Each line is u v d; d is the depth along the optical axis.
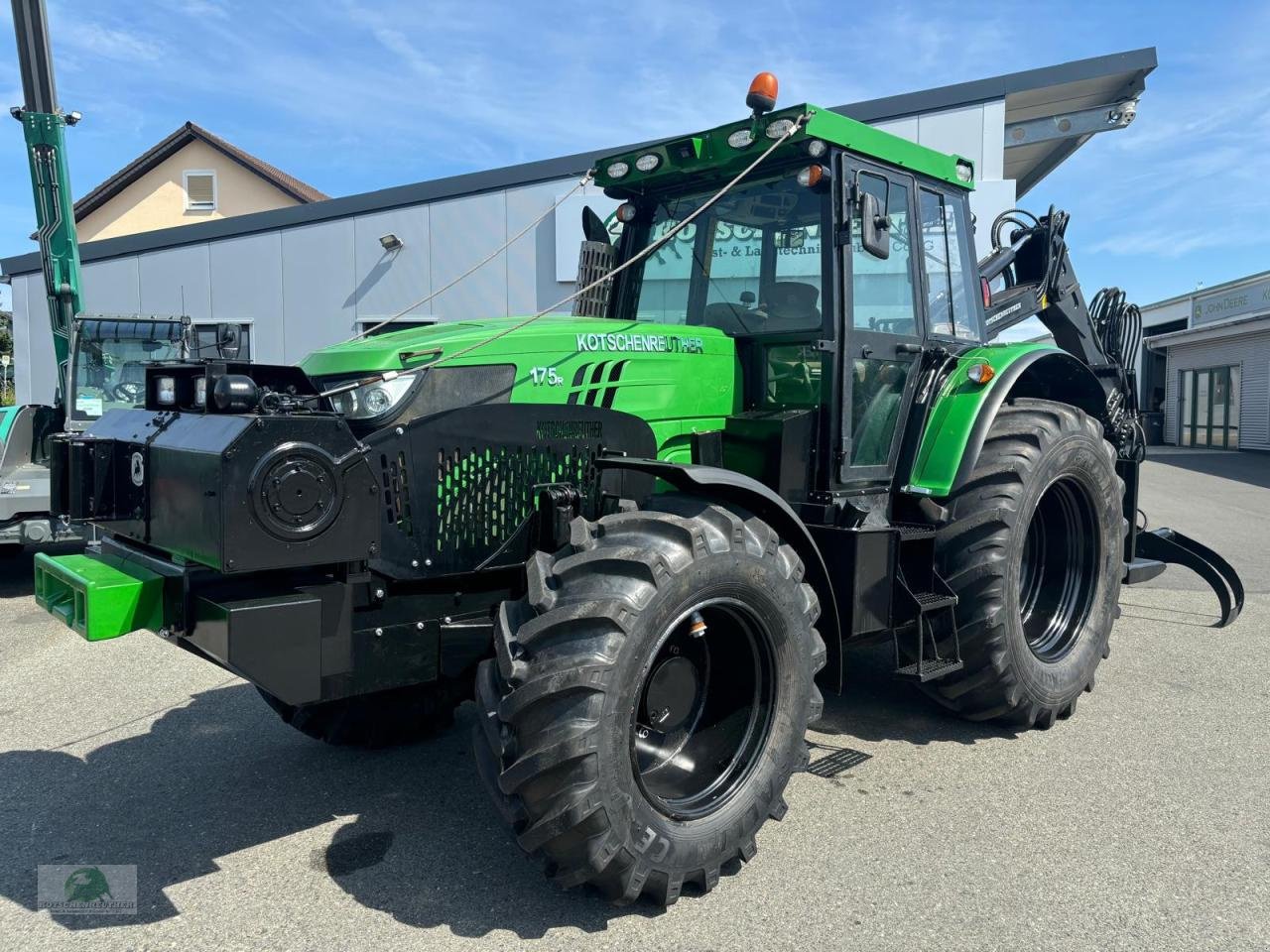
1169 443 27.34
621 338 3.39
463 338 3.04
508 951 2.50
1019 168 15.19
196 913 2.69
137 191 24.75
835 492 3.61
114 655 5.45
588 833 2.46
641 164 3.92
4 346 33.44
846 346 3.57
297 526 2.41
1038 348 4.39
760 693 2.97
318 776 3.69
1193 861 2.96
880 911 2.68
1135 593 7.19
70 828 3.25
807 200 3.67
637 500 3.28
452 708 4.06
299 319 14.60
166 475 2.55
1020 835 3.14
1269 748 3.92
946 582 3.85
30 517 7.41
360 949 2.51
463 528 2.90
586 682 2.42
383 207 14.13
